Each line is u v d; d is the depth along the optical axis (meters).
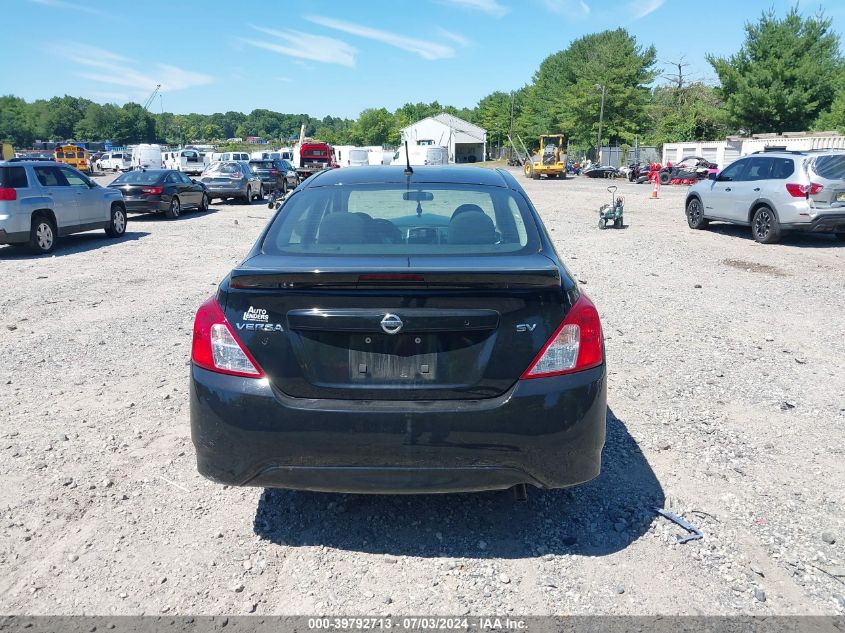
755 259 11.70
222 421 2.94
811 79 51.09
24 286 9.48
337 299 2.86
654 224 17.47
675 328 7.12
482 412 2.85
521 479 2.96
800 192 12.70
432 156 44.75
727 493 3.73
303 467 2.92
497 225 3.60
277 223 3.67
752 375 5.66
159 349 6.41
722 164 49.25
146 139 177.38
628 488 3.78
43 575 3.01
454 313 2.85
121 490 3.75
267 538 3.32
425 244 3.44
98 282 9.77
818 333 6.97
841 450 4.26
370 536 3.33
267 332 2.91
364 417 2.85
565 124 73.56
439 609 2.80
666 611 2.78
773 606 2.81
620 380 5.52
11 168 12.26
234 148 143.38
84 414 4.81
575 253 12.48
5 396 5.16
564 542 3.27
